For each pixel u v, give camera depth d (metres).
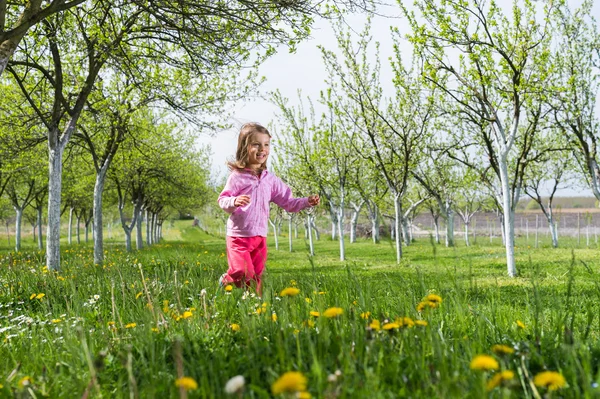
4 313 5.11
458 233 53.09
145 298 4.40
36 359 2.52
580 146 17.97
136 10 11.11
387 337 2.20
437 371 1.88
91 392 2.01
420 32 11.00
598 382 1.66
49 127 12.22
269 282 3.34
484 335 2.58
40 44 11.55
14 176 24.61
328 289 4.00
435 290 4.43
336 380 1.55
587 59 16.55
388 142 18.22
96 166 16.75
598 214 55.25
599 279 8.90
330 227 66.88
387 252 25.81
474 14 10.62
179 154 25.89
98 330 3.16
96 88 13.59
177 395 1.81
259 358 2.14
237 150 4.42
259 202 4.36
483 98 11.45
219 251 25.75
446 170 23.22
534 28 10.71
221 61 9.73
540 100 12.55
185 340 2.50
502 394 1.67
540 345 2.27
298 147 22.19
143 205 33.19
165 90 12.95
